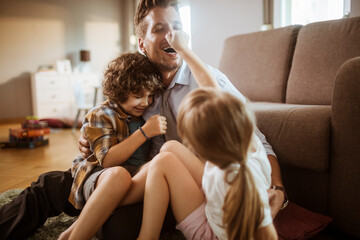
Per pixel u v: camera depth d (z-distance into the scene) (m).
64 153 2.89
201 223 0.93
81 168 1.16
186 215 0.95
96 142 1.13
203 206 0.95
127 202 1.05
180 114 0.76
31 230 1.18
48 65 5.66
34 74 5.06
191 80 1.27
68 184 1.25
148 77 1.18
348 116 1.06
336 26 1.68
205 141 0.72
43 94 5.07
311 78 1.73
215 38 3.54
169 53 1.22
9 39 5.39
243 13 3.21
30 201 1.20
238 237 0.73
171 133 1.28
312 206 1.25
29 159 2.66
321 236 1.18
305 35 1.82
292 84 1.83
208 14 3.57
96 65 6.05
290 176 1.34
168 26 1.20
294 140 1.24
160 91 1.26
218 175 0.81
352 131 1.06
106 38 6.10
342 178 1.11
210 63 3.64
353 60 1.05
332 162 1.14
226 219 0.74
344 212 1.11
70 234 0.96
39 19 5.55
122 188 0.97
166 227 1.17
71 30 5.79
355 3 2.07
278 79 1.94
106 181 0.97
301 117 1.24
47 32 5.62
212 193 0.83
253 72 2.09
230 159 0.73
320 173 1.21
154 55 1.23
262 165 0.88
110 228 1.03
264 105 1.63
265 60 2.04
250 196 0.71
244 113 0.73
